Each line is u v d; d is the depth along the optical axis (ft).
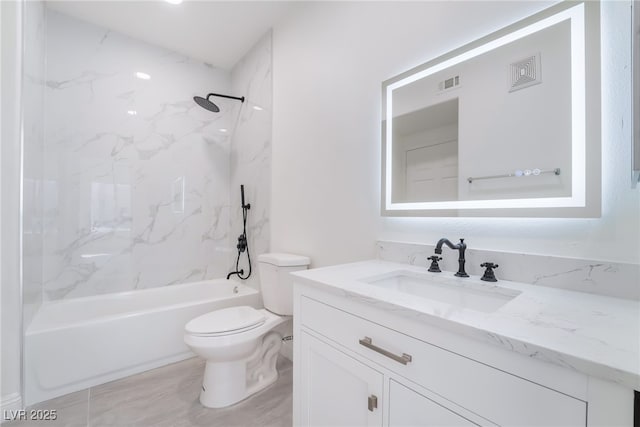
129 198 8.04
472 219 3.69
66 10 7.02
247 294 7.78
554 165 3.00
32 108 5.71
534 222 3.17
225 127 9.79
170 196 8.73
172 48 8.64
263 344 5.82
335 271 3.82
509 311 2.22
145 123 8.30
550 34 3.06
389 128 4.66
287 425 4.62
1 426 4.53
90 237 7.47
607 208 2.71
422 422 2.25
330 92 5.78
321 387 3.28
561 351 1.55
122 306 7.61
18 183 4.88
